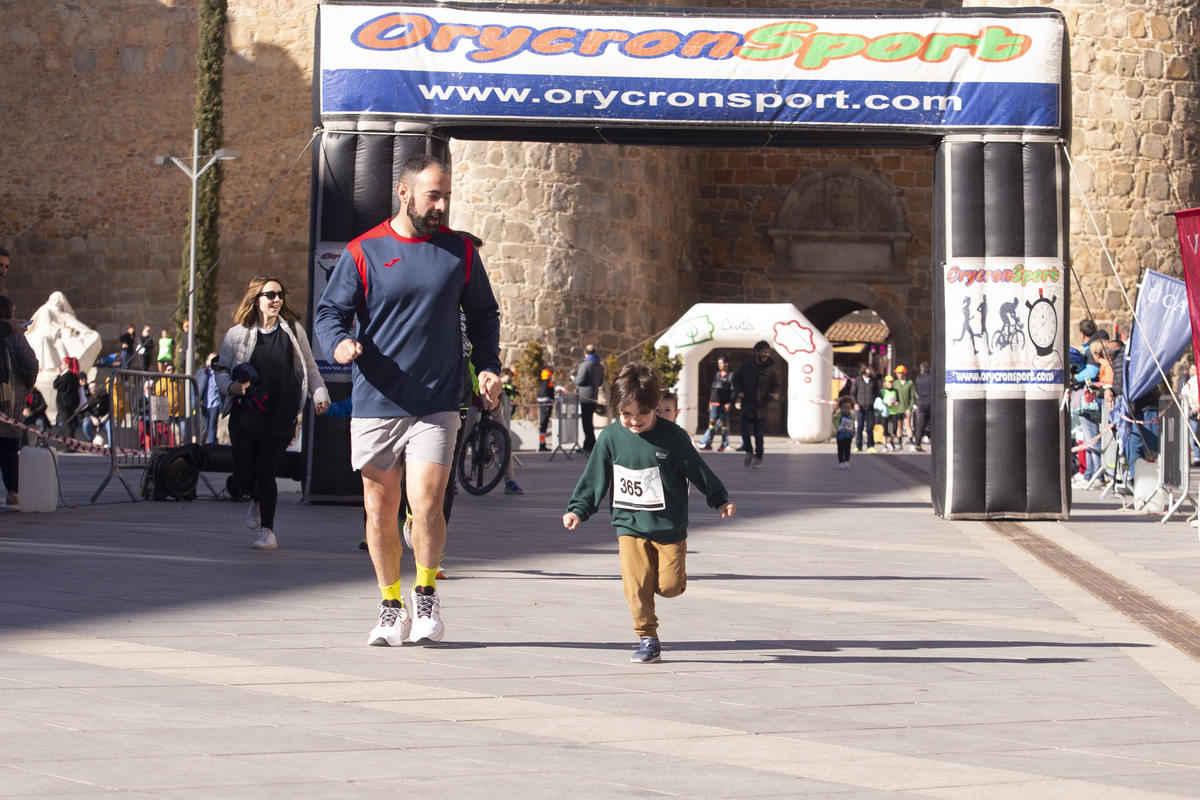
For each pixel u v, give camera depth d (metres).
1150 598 8.32
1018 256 13.19
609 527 12.38
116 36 41.97
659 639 6.62
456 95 13.23
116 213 41.91
